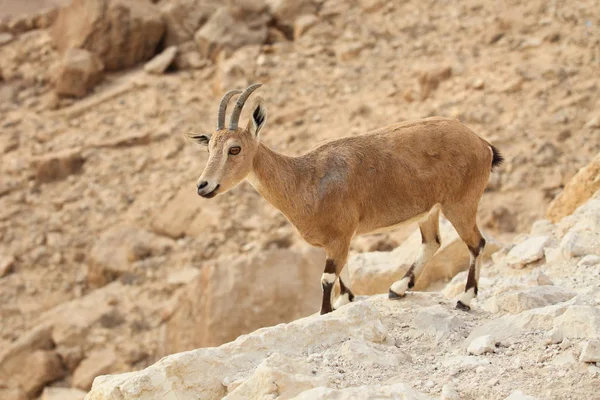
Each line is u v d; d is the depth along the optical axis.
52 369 56.28
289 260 49.66
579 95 68.75
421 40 84.00
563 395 20.36
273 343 23.98
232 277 49.28
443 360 23.42
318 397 19.34
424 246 28.69
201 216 68.56
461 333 25.36
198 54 89.94
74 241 71.38
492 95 71.25
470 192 27.31
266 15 92.12
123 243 68.00
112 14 90.19
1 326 63.12
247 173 26.42
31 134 84.56
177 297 58.81
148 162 77.75
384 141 27.03
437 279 40.00
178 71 89.62
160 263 65.69
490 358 23.02
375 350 23.39
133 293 63.03
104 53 90.62
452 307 27.73
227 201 69.69
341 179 26.42
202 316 49.22
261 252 50.44
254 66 84.94
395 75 79.69
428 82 74.75
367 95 77.81
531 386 20.92
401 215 27.05
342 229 26.61
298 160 27.03
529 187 60.84
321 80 81.94
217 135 26.42
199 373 22.69
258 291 48.56
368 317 25.05
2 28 101.81
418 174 26.66
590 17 78.56
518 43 77.62
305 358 23.33
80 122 85.12
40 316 62.66
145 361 55.75
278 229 65.94
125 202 74.06
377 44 85.62
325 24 90.94
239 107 26.47
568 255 33.62
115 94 87.25
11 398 55.66
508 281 33.06
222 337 48.03
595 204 38.72
